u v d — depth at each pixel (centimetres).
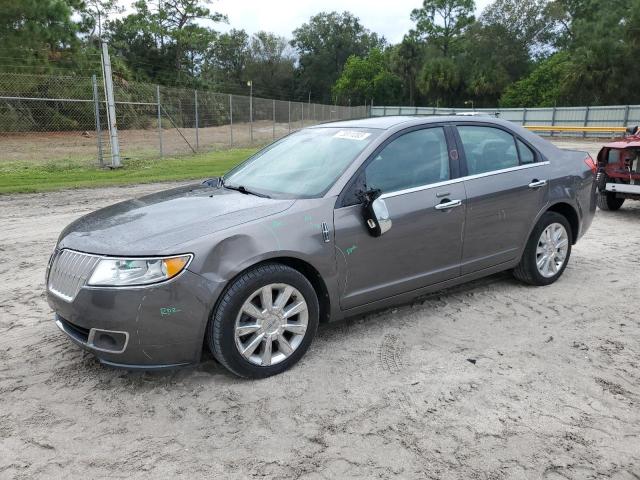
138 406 321
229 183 444
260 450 281
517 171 482
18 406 320
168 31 5988
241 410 317
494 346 400
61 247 347
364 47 10319
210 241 325
